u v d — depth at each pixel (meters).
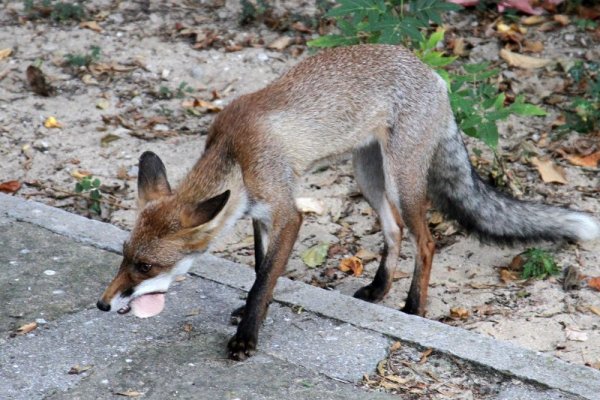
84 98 14.53
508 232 11.21
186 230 8.59
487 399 8.43
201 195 8.90
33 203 11.72
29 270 10.34
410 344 9.18
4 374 8.60
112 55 15.51
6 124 13.82
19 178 12.74
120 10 16.77
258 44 15.84
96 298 9.90
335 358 8.98
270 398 8.34
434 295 10.71
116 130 13.80
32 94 14.57
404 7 14.47
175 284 10.25
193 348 9.12
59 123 13.91
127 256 8.60
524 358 8.88
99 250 10.83
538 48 15.70
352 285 10.99
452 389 8.58
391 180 10.23
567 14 16.69
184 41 15.91
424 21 12.42
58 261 10.54
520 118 14.20
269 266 9.29
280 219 9.41
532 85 14.85
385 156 10.23
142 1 17.00
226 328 9.50
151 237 8.56
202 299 10.01
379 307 9.78
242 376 8.67
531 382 8.59
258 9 16.50
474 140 13.77
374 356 9.01
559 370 8.70
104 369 8.73
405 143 10.18
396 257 10.58
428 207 12.41
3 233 11.04
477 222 11.24
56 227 11.19
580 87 14.71
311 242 11.77
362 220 12.22
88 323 9.46
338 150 10.02
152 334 9.34
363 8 12.16
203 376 8.66
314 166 10.09
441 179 10.96
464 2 16.34
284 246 9.41
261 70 15.15
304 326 9.51
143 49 15.67
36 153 13.27
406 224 10.27
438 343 9.11
